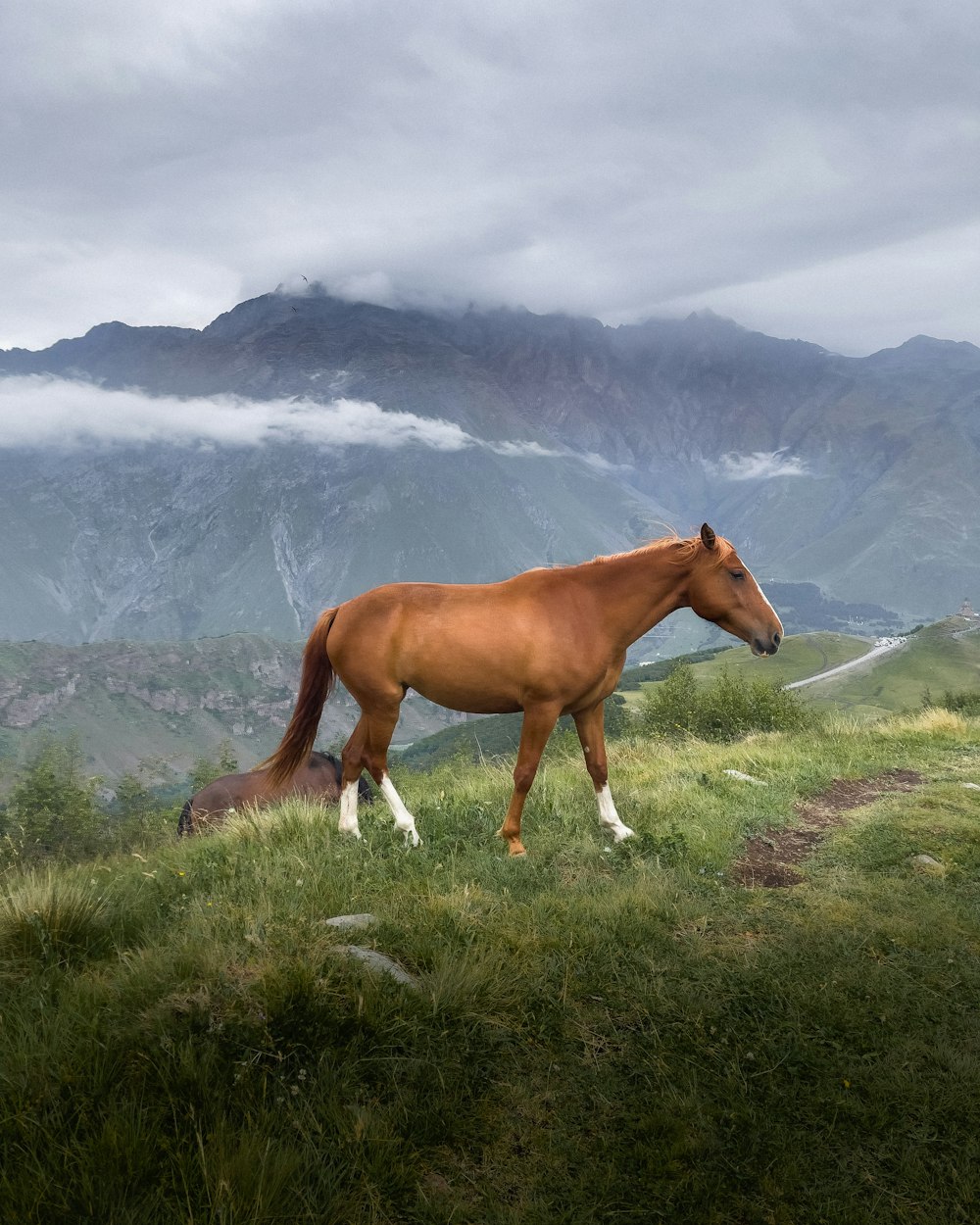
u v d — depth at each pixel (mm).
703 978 4332
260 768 9812
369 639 6305
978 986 4508
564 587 6379
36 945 4129
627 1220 2693
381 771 6582
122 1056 2926
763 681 20469
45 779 36969
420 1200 2625
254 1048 3082
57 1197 2342
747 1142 3105
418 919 4547
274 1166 2496
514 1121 3094
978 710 20016
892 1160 3107
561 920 4809
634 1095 3314
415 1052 3273
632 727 21766
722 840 6930
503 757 12500
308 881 5215
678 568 6453
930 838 7316
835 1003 4168
